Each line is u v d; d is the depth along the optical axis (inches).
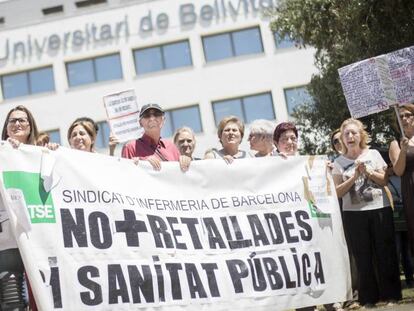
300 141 813.2
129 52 1424.7
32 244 185.5
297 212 241.4
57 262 188.4
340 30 535.2
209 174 229.0
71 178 198.5
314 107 781.3
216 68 1395.2
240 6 1402.6
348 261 250.2
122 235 202.8
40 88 1448.1
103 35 1438.2
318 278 239.1
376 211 280.4
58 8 1508.4
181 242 215.0
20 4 1502.2
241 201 232.2
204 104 1389.0
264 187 238.4
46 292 184.5
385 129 586.6
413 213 269.4
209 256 219.0
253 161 238.7
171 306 206.4
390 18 469.7
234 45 1397.6
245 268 224.2
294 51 1371.8
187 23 1416.1
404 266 400.2
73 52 1443.2
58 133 1429.6
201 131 1385.3
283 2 645.9
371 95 272.2
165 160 245.6
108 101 277.7
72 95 1432.1
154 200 215.0
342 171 282.7
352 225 283.4
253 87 1378.0
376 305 276.2
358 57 508.7
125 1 1448.1
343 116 669.9
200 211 223.6
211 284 215.9
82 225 195.9
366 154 283.1
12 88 1451.8
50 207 191.2
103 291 194.4
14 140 189.6
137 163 215.3
